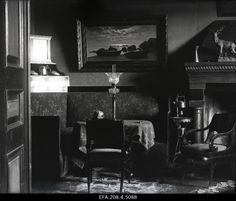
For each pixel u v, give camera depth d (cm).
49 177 570
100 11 691
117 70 691
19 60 364
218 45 623
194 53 652
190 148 518
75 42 702
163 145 641
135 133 562
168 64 680
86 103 691
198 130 557
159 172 617
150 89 681
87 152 486
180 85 677
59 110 677
